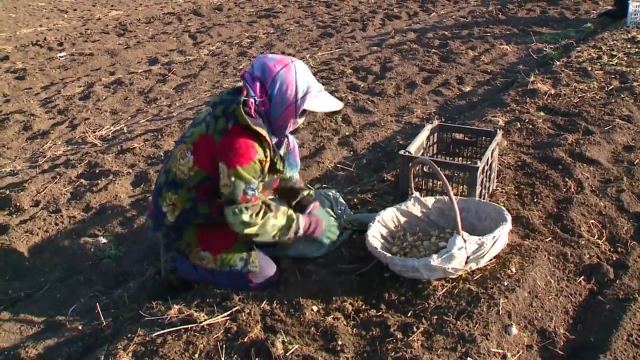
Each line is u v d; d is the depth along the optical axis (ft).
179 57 29.17
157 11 38.47
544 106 21.20
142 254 15.57
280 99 11.75
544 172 17.30
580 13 31.76
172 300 13.78
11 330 13.62
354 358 12.20
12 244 15.93
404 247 13.88
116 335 13.21
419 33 30.32
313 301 13.34
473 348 12.16
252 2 38.65
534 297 13.33
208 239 13.05
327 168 18.98
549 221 15.60
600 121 19.83
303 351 12.25
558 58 25.63
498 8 33.40
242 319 12.93
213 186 12.42
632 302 13.52
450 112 22.21
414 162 13.73
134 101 24.71
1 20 36.73
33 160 20.62
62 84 26.76
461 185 15.06
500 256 14.20
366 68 26.03
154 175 18.80
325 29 32.19
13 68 28.45
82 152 20.70
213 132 12.08
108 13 38.32
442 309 12.92
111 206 17.37
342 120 21.79
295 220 12.70
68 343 13.19
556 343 12.67
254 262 13.17
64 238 16.34
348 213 15.31
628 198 16.46
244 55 28.91
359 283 13.74
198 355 12.28
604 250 14.88
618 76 22.98
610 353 12.39
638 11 28.45
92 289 14.69
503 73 25.05
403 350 12.11
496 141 15.79
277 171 12.59
